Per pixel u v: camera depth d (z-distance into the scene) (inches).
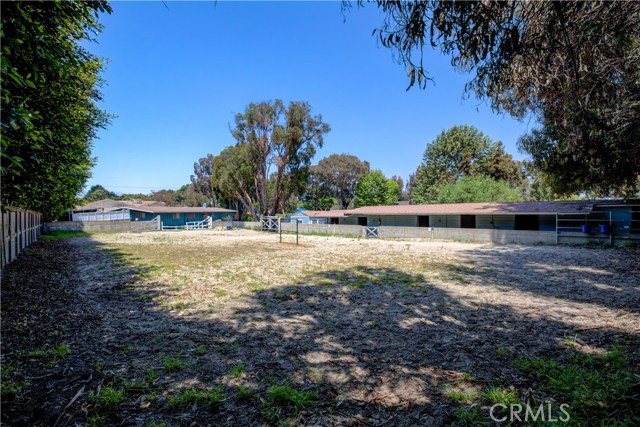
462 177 1603.1
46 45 128.6
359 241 879.7
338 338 170.6
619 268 389.7
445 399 109.5
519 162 1781.5
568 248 621.0
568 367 130.3
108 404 104.8
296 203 2748.5
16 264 364.2
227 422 97.3
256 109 1396.4
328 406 106.0
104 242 777.6
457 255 552.7
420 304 239.5
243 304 239.6
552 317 202.4
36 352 143.8
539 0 111.7
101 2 147.3
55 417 98.0
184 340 166.1
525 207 837.2
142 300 247.3
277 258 516.1
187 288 291.9
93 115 320.8
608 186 681.0
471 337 169.5
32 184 202.2
